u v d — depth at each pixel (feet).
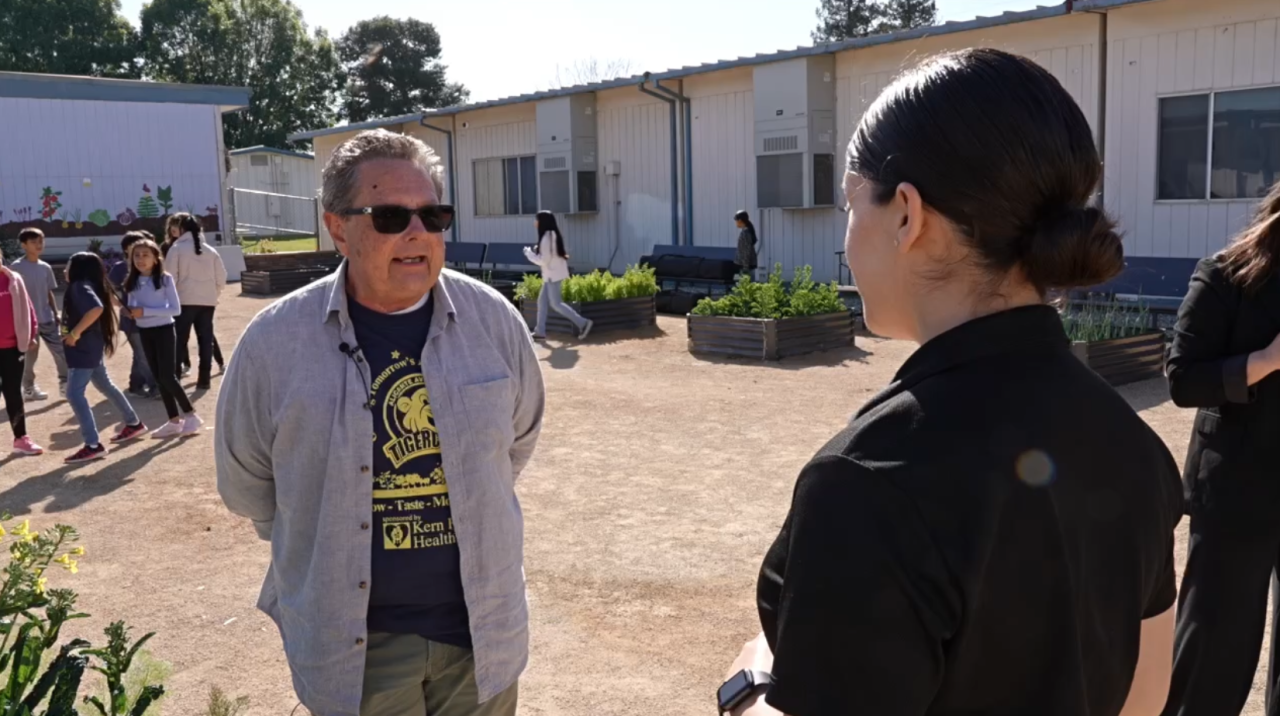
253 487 7.91
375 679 7.52
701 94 58.13
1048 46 44.24
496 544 7.74
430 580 7.60
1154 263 40.55
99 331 25.63
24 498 21.88
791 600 3.59
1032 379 3.74
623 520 19.53
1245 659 9.27
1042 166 3.63
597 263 65.98
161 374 27.27
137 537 19.12
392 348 7.65
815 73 51.29
